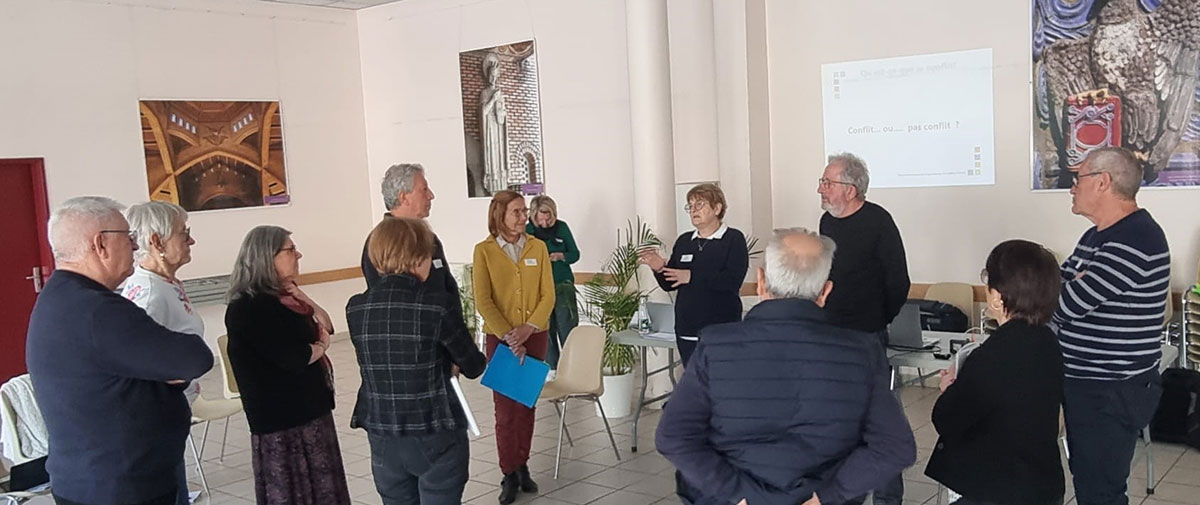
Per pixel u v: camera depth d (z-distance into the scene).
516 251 4.18
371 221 9.14
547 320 4.16
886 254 3.60
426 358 2.77
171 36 7.49
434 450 2.82
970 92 5.64
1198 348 4.75
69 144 6.93
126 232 2.37
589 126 7.39
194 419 4.57
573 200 7.59
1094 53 5.20
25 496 3.33
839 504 1.99
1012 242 2.36
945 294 5.72
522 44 7.73
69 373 2.21
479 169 8.23
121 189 7.23
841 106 6.16
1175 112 4.98
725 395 2.01
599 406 4.79
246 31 8.02
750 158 6.38
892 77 5.92
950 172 5.77
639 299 5.60
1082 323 2.71
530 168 7.83
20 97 6.66
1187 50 4.90
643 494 4.22
